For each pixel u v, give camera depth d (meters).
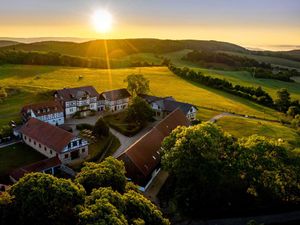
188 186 52.03
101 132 83.94
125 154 59.34
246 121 112.12
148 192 59.12
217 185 51.41
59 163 65.69
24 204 32.09
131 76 125.44
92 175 41.47
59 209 32.03
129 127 93.75
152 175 63.41
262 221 52.91
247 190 54.66
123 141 84.88
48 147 69.50
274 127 107.19
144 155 62.94
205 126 57.09
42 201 32.09
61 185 34.09
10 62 192.38
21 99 115.62
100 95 114.38
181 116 90.38
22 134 78.94
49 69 183.75
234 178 51.75
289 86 193.38
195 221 52.28
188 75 181.50
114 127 94.19
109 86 150.75
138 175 58.94
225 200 54.31
